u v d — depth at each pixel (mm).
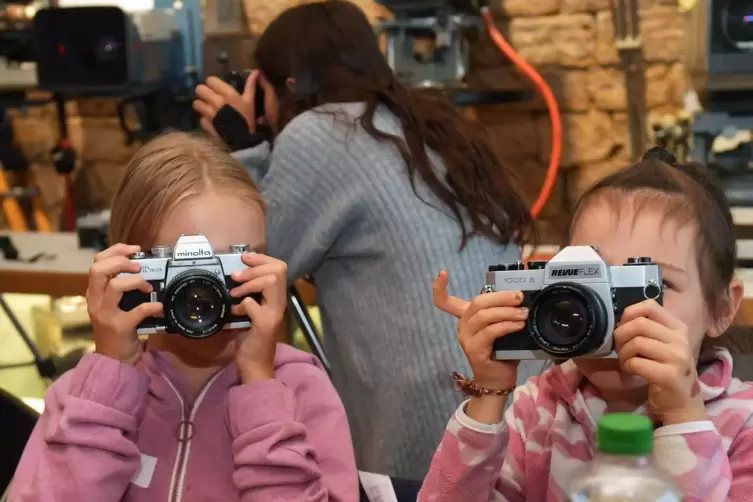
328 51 1519
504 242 1465
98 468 932
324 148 1435
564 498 902
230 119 1673
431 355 1387
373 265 1446
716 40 1909
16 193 2578
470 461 880
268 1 2328
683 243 875
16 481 967
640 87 2238
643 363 802
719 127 1903
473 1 2092
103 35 2023
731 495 843
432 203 1411
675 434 792
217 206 1014
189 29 2236
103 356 969
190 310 964
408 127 1451
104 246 2061
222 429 1027
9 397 1196
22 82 2225
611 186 933
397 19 2033
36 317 1928
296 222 1462
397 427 1409
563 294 827
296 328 1904
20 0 2232
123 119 2268
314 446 1021
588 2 2234
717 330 925
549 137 2301
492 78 2318
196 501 990
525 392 1031
